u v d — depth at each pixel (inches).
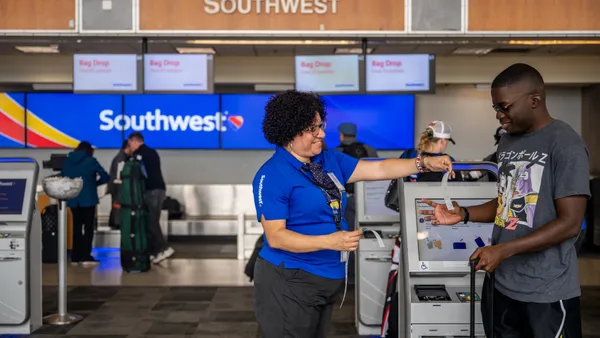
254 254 243.8
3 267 195.0
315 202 98.3
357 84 299.0
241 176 450.3
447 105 443.8
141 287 265.6
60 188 207.9
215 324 209.5
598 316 217.2
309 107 97.2
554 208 99.2
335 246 92.0
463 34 266.7
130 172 299.0
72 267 315.9
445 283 139.3
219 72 397.4
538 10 266.1
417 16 266.5
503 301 105.5
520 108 100.7
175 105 438.6
